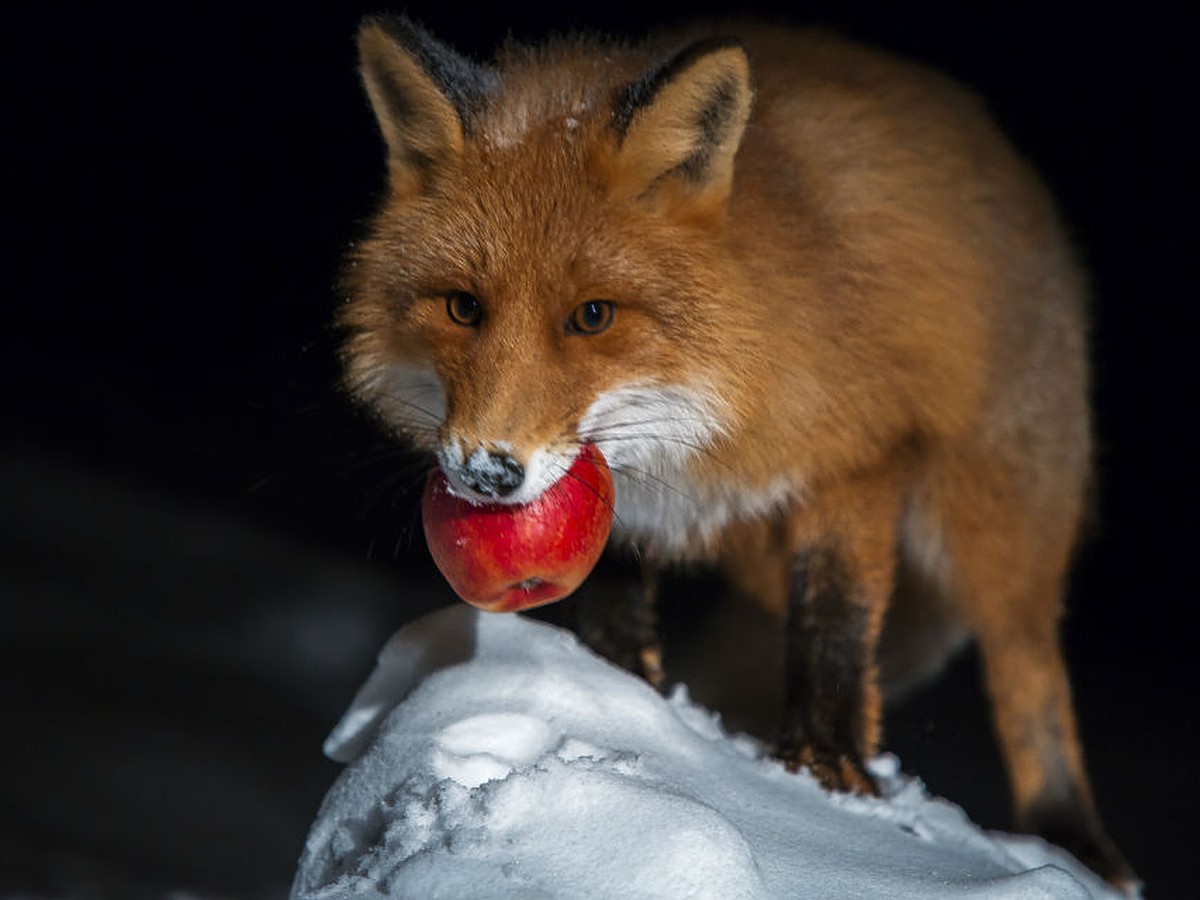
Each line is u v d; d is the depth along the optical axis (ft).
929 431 29.27
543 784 18.65
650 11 84.12
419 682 23.16
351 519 77.71
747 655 38.17
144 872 42.78
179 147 91.91
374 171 85.46
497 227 24.30
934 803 26.99
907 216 28.86
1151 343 86.38
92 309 90.89
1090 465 36.37
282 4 89.20
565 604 30.81
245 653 64.08
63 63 94.58
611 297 24.03
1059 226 35.60
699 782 21.45
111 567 70.18
